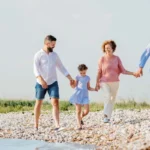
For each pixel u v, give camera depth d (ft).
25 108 57.93
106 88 36.73
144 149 27.32
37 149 28.84
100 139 31.55
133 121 36.96
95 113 46.01
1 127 38.45
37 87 35.73
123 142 29.89
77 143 30.96
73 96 35.96
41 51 35.29
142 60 35.40
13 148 29.30
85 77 36.17
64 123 39.63
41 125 39.34
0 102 61.05
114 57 36.96
